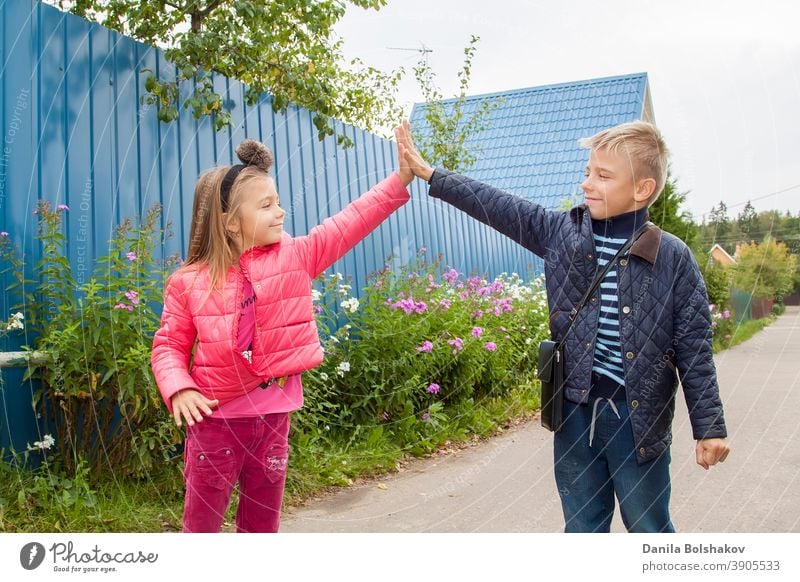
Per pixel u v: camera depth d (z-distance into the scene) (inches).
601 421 72.9
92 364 120.1
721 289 267.0
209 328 73.1
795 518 121.5
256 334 73.2
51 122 129.6
